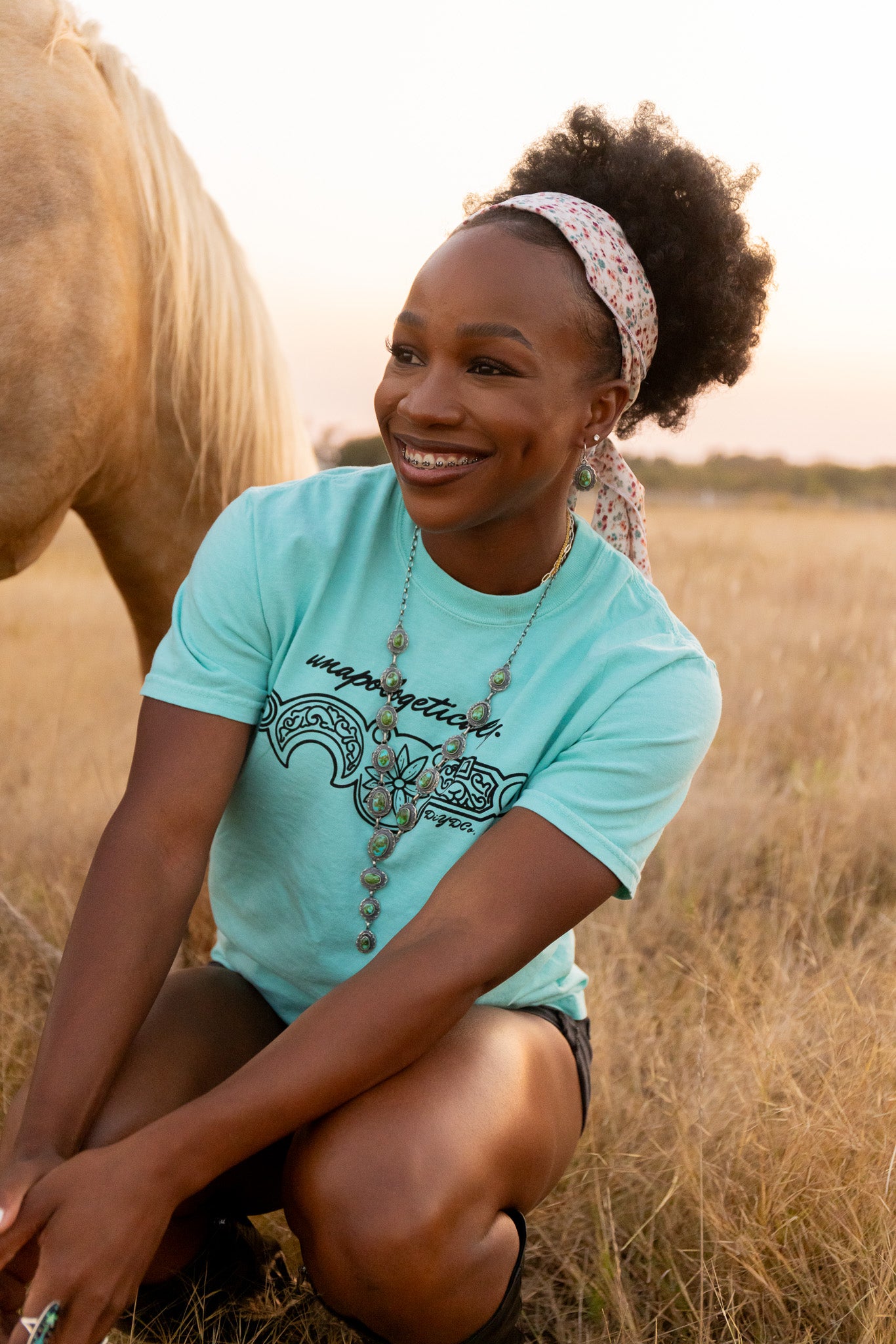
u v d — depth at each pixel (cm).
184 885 135
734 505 2184
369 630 142
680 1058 204
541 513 137
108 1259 113
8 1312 123
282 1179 137
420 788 138
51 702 411
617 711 137
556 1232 177
